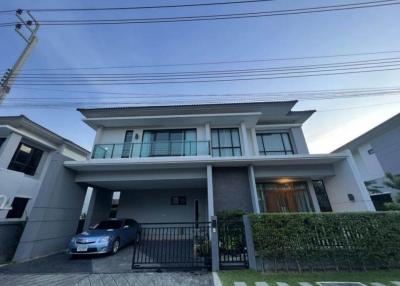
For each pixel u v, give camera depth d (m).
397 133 13.45
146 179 8.80
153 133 11.12
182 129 11.15
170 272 4.94
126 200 11.27
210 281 4.30
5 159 9.66
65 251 7.96
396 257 4.89
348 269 4.80
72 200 8.75
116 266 5.67
